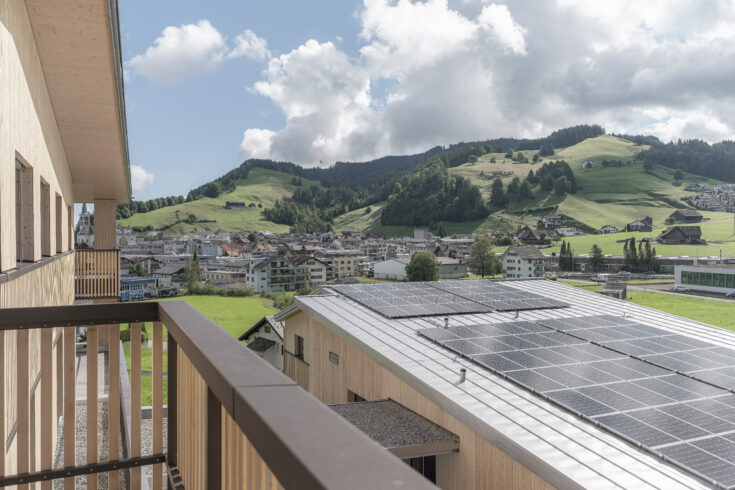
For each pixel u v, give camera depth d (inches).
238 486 59.1
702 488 257.9
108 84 340.8
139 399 111.6
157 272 4771.2
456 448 389.4
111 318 105.3
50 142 359.6
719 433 310.8
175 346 101.8
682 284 2930.6
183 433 99.1
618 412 343.9
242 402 41.3
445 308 666.2
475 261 6003.9
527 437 317.4
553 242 7470.5
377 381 524.4
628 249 5187.0
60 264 415.8
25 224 275.4
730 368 436.5
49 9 257.1
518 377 411.8
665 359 462.6
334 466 26.5
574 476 271.3
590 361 453.4
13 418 190.1
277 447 31.9
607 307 728.3
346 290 770.8
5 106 207.0
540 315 665.6
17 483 107.6
